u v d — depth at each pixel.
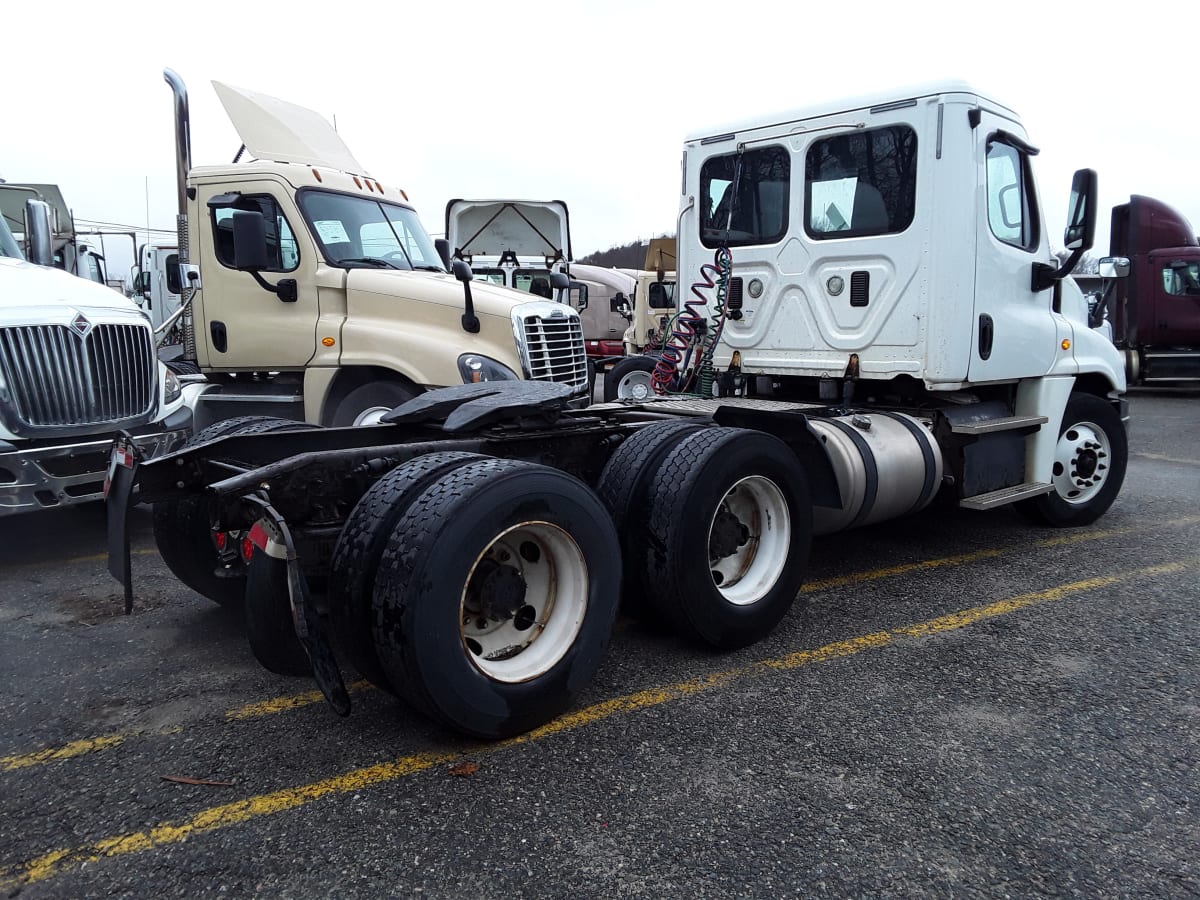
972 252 5.27
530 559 3.47
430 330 7.09
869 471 4.89
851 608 4.83
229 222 7.61
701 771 3.09
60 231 12.21
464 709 3.06
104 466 5.59
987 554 5.94
